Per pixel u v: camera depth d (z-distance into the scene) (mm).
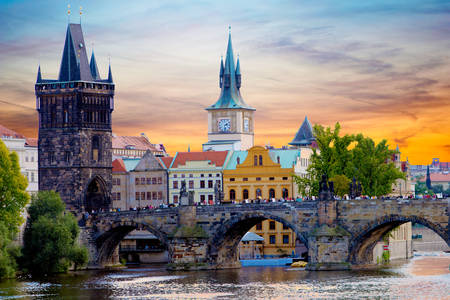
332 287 174625
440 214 189875
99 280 196625
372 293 166625
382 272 199000
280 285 179500
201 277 198375
